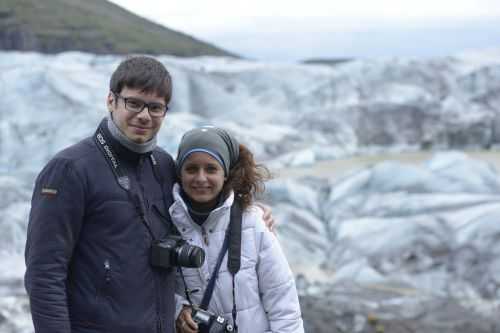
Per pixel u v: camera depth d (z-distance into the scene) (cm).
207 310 286
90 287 249
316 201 1617
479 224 1296
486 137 2477
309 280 1228
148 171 271
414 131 2541
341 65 3081
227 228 286
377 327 897
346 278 1232
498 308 1030
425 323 939
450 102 2728
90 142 257
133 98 252
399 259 1260
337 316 943
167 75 261
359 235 1372
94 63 2812
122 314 249
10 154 1947
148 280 257
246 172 292
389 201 1518
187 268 287
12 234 1194
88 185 249
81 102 2148
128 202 254
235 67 3006
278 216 1473
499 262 1183
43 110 2122
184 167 280
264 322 289
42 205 243
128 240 253
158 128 262
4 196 1354
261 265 288
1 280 1005
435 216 1368
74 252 251
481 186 1577
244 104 2692
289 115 2686
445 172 1655
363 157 2355
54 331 236
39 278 238
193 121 2236
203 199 282
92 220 250
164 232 269
